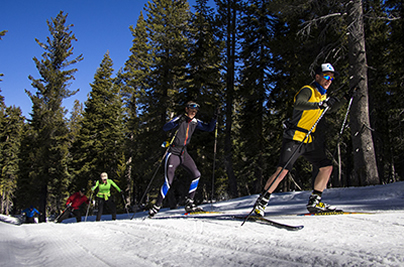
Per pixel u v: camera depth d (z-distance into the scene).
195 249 1.85
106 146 31.44
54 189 30.83
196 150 19.03
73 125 46.38
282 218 3.00
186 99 19.67
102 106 32.59
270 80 18.73
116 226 3.44
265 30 19.22
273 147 19.06
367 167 8.82
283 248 1.65
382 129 17.56
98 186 8.77
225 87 21.22
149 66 30.83
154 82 24.02
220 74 20.98
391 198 5.16
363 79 9.08
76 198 9.40
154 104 22.31
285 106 17.23
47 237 2.96
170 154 4.75
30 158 27.84
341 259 1.34
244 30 20.45
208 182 20.88
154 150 20.55
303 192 7.38
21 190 32.09
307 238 1.86
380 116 17.47
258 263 1.43
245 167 20.78
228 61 21.16
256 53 19.62
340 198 6.15
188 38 21.53
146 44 31.84
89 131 32.34
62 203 38.00
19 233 3.54
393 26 14.46
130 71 35.12
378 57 15.34
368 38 14.34
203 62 20.25
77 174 31.80
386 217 2.49
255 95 18.73
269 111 19.11
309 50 13.63
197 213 4.82
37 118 28.44
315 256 1.43
